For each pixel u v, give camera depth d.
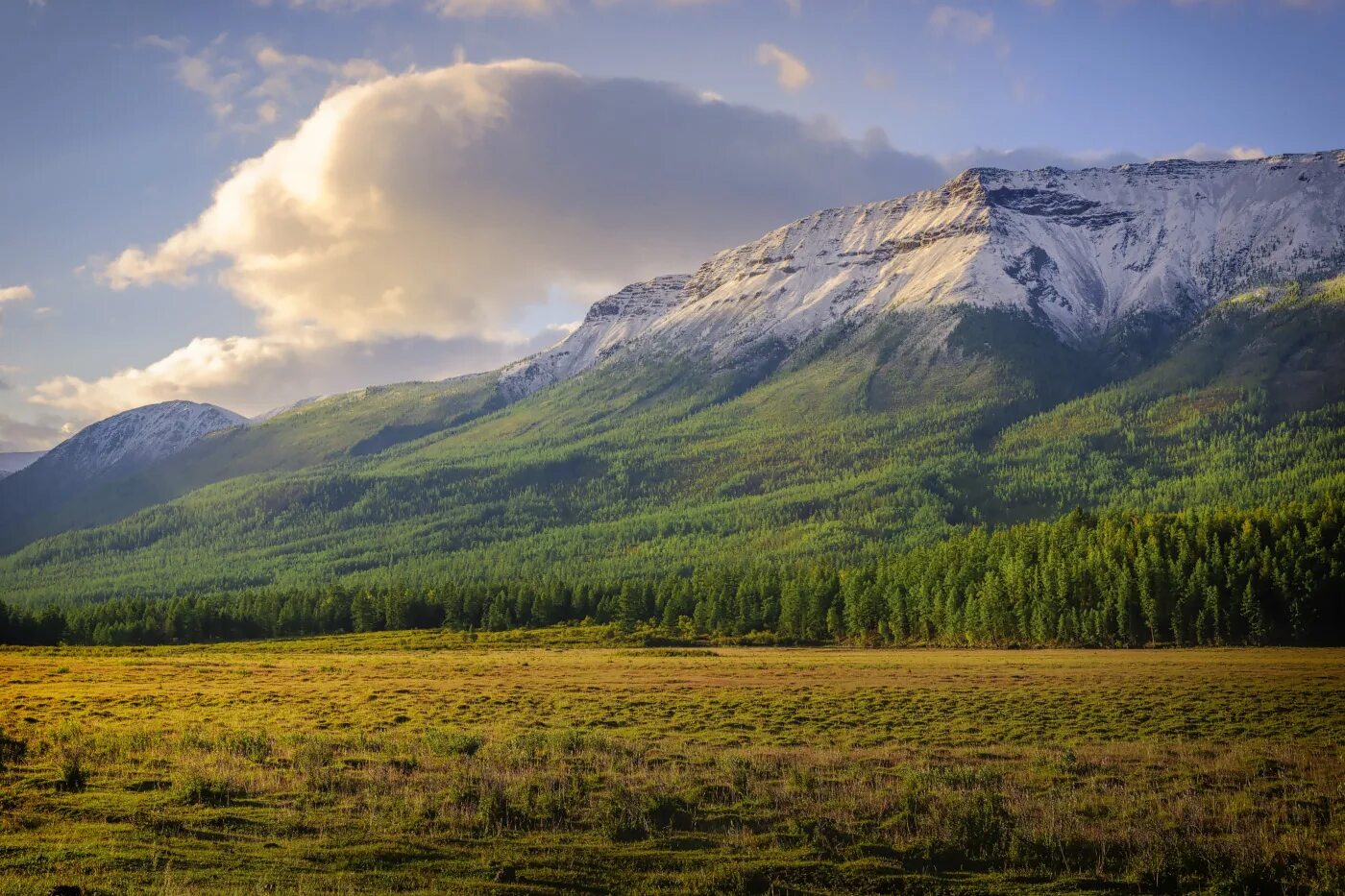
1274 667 84.94
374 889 25.06
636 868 27.97
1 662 102.94
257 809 32.16
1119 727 53.78
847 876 27.62
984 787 35.81
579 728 54.53
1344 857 28.62
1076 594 136.88
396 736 48.88
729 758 40.50
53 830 28.81
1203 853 29.06
